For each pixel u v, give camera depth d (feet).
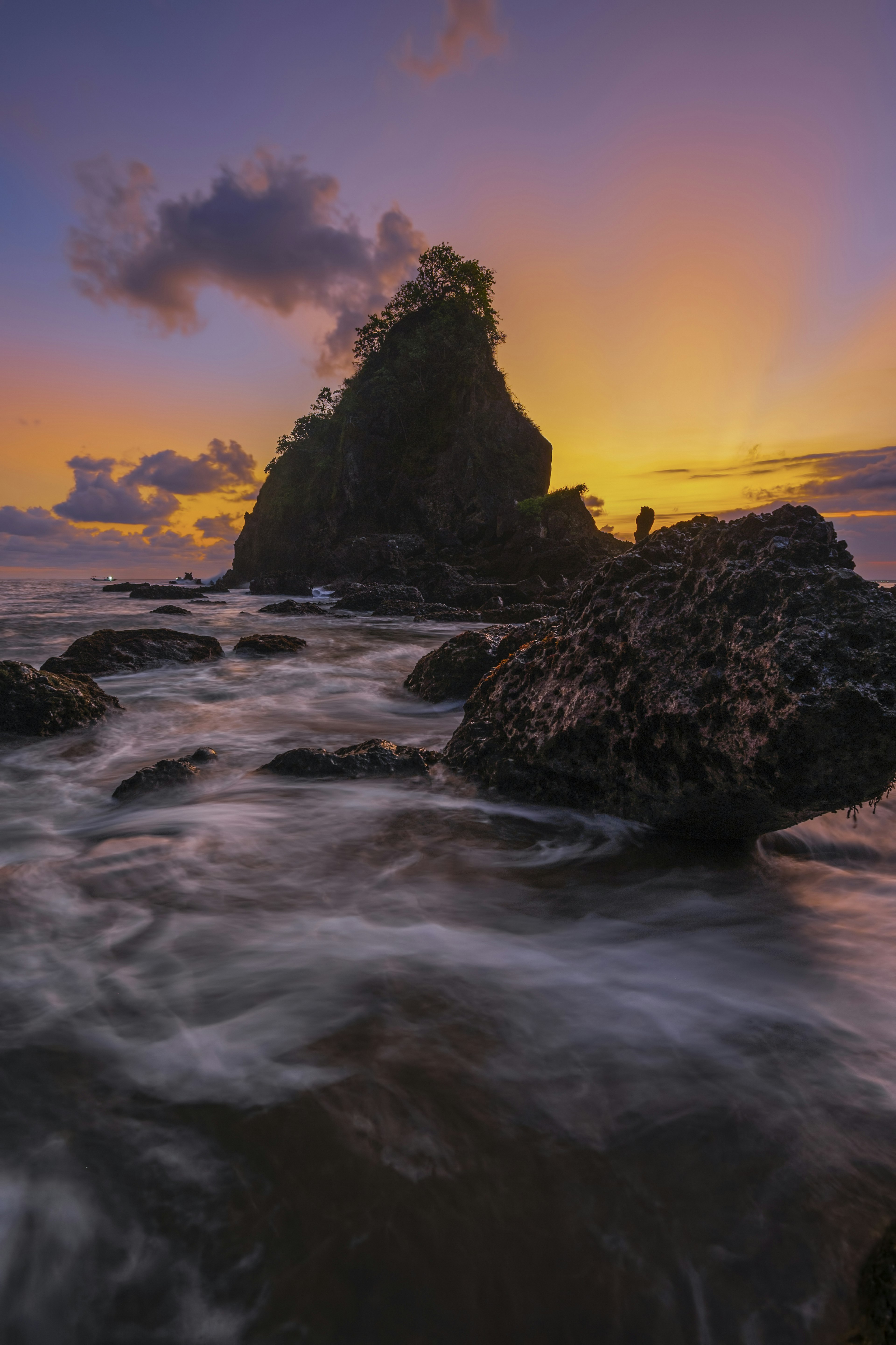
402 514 179.63
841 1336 4.25
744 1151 5.56
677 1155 5.52
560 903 10.28
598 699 13.50
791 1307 4.43
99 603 101.81
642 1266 4.69
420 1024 7.16
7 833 13.26
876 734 9.72
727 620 11.91
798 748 10.03
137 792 14.92
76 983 7.78
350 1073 6.37
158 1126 5.69
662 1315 4.42
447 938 9.09
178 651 35.76
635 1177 5.32
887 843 13.10
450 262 202.49
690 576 13.12
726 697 11.15
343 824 13.21
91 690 23.48
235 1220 4.92
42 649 46.55
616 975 8.29
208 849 11.87
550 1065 6.57
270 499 209.26
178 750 19.94
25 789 16.22
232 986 7.79
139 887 10.37
